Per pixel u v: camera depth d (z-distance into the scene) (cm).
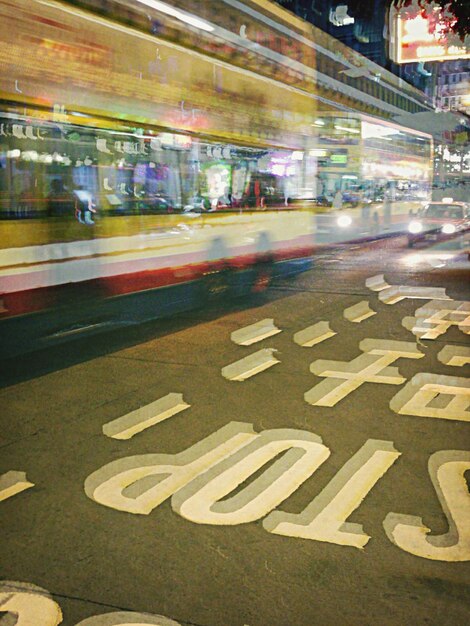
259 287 1298
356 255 1955
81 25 915
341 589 304
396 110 2205
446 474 430
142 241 1206
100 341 811
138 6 994
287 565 324
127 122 1031
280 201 1669
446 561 328
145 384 634
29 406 568
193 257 1358
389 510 382
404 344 803
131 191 1166
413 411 556
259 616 285
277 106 1426
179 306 1065
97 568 321
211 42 1165
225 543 345
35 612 286
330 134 1719
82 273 1075
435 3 961
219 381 644
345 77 1761
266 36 1335
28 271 984
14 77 845
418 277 1468
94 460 454
